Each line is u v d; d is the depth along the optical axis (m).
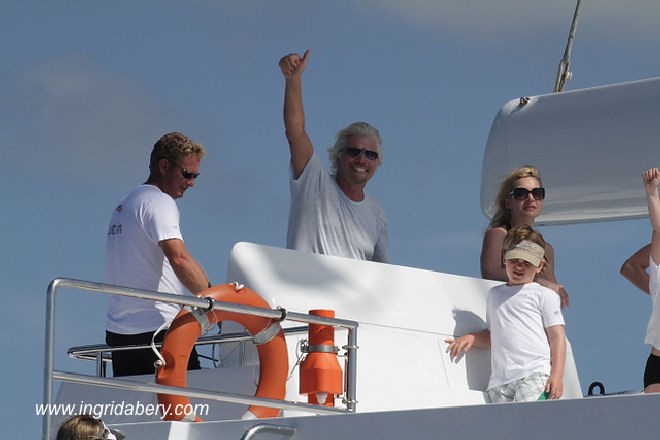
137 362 29.38
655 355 28.20
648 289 30.92
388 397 29.20
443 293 32.09
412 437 22.59
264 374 27.03
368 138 32.97
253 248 30.52
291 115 32.75
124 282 29.47
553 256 32.75
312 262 30.95
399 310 31.23
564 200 36.28
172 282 29.55
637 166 35.03
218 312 26.52
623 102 35.50
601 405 21.09
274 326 27.09
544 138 36.34
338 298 30.67
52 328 23.12
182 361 26.19
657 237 28.33
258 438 24.23
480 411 22.03
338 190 32.97
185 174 30.47
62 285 23.30
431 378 30.80
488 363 31.69
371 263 31.61
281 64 33.16
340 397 27.59
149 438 25.00
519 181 32.12
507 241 29.61
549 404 21.48
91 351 29.34
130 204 29.62
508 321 29.05
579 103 36.19
